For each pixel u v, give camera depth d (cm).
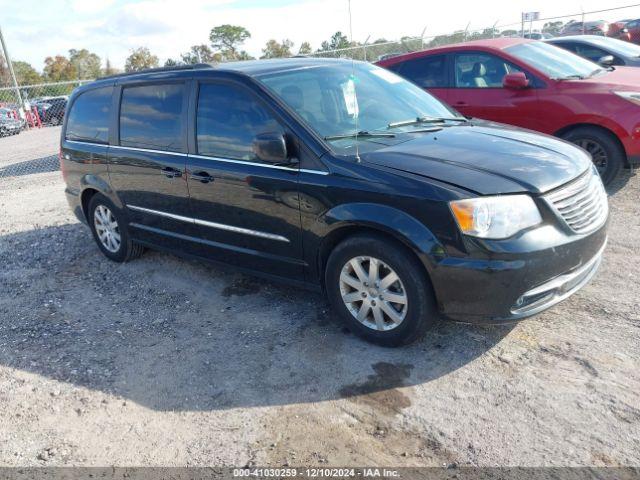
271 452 291
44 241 657
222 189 423
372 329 370
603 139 621
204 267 541
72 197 598
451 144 381
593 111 619
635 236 510
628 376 320
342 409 319
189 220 465
